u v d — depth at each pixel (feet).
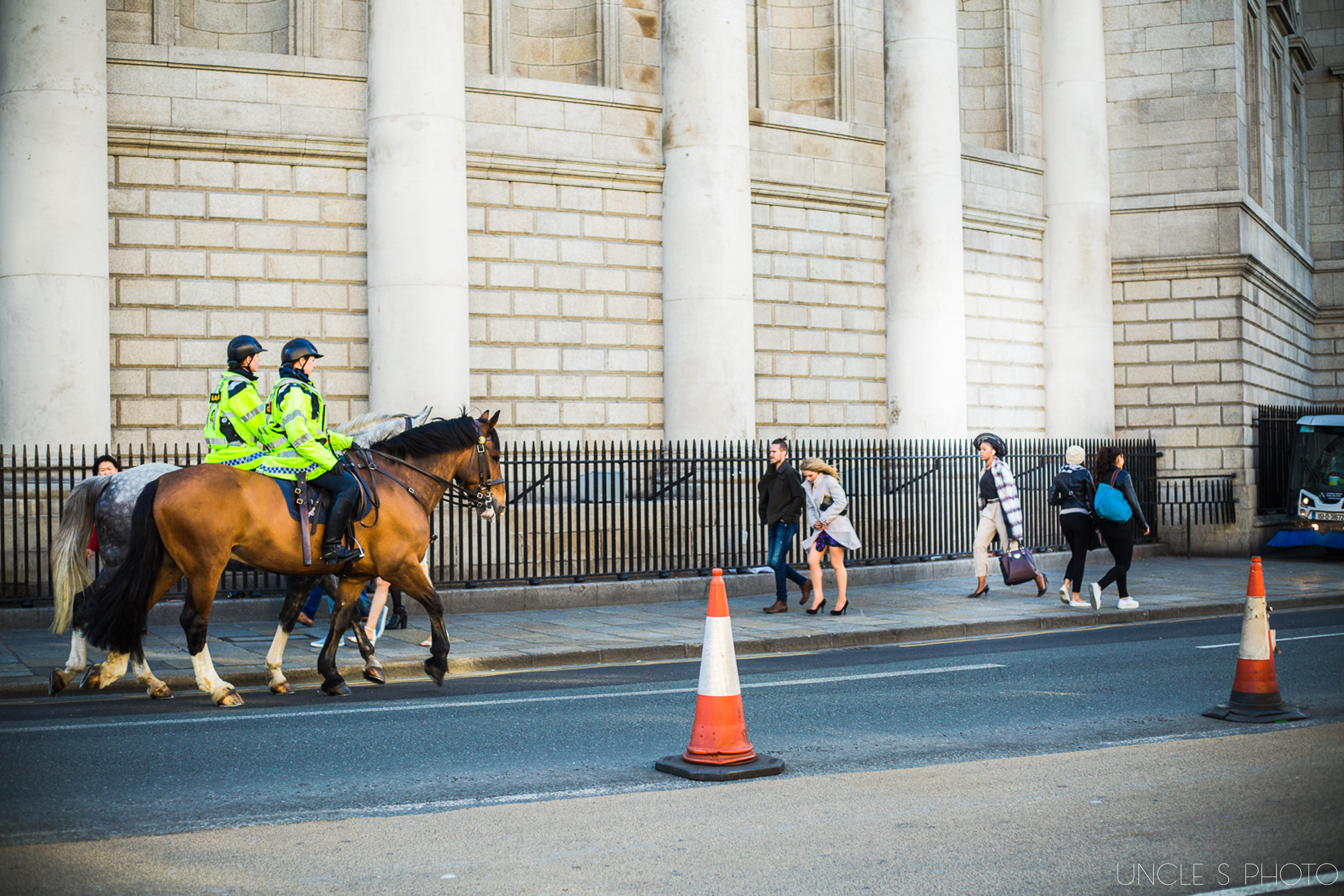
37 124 50.31
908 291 72.38
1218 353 83.66
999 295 80.79
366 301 57.93
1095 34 83.97
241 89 56.03
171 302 54.85
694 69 63.62
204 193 55.47
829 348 70.95
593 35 64.75
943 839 18.15
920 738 25.93
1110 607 52.11
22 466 49.19
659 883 16.17
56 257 50.21
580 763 23.63
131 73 54.29
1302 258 105.09
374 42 56.85
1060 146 83.56
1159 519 84.64
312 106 57.11
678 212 63.82
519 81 61.62
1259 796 20.45
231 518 30.07
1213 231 83.71
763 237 68.69
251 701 31.60
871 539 64.75
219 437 31.32
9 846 17.93
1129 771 22.38
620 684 34.53
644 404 64.54
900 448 68.69
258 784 21.85
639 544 57.93
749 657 40.34
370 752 24.57
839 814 19.61
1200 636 43.98
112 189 53.98
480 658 38.22
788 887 16.02
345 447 32.55
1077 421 83.20
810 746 25.21
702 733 22.82
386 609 44.91
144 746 25.04
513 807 20.21
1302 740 25.16
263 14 58.70
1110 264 85.05
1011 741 25.58
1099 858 17.13
